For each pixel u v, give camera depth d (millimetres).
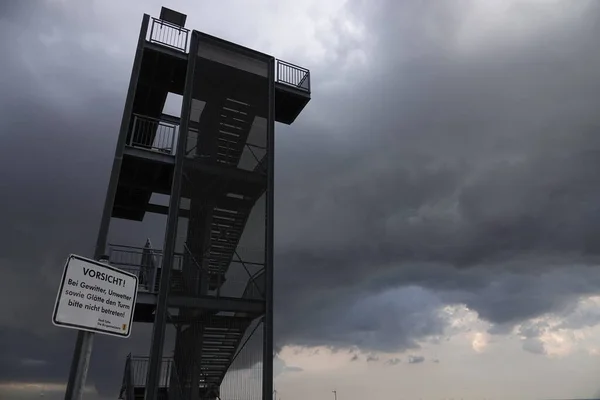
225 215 16188
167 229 14266
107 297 3834
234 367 14812
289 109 20859
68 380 7848
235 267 15180
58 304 3385
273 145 17359
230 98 17500
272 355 14141
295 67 20094
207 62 17578
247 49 18719
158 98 19391
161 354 12695
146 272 15156
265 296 14969
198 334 13680
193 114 16422
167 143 17000
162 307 13227
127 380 15406
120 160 14688
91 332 3650
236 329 14398
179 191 14938
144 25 16906
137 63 16125
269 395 13578
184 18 17734
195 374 13297
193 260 14406
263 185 16641
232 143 17172
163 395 14234
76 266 3605
